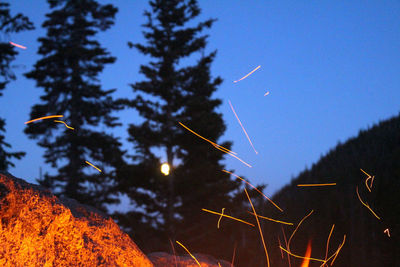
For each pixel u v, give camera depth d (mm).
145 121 23156
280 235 10492
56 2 26500
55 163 24844
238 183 20547
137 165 22875
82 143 24688
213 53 24500
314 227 9961
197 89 24375
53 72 25391
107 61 26375
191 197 21578
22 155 19062
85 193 24375
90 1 26453
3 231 2564
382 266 8312
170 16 23922
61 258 2912
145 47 23766
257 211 12938
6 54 21453
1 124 19438
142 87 23125
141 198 22500
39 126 24625
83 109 25750
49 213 2959
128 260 3555
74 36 26031
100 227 3662
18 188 2879
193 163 23391
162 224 22141
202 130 22234
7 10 21469
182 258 4766
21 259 2566
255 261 10266
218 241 19062
